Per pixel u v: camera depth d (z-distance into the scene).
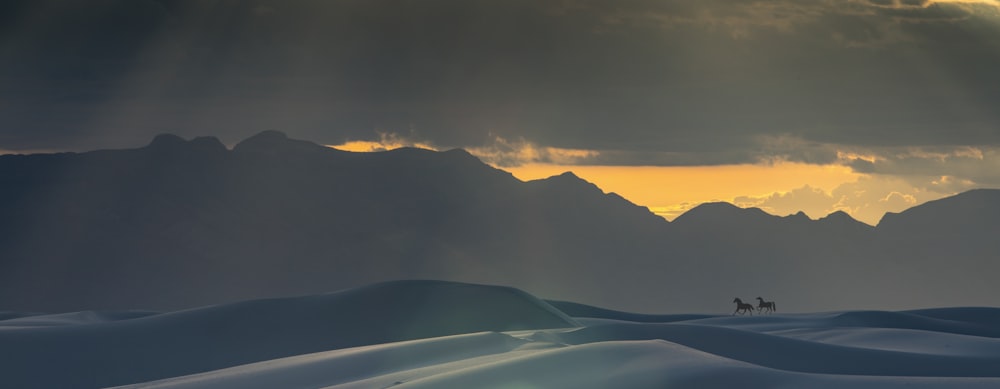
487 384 55.22
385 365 74.25
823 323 164.88
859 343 119.81
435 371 64.56
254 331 128.25
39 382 111.31
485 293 138.38
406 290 137.50
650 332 105.25
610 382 53.47
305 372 72.62
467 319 131.88
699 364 54.56
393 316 131.50
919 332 124.44
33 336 120.44
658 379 52.88
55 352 117.75
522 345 81.75
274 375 72.12
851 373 98.12
